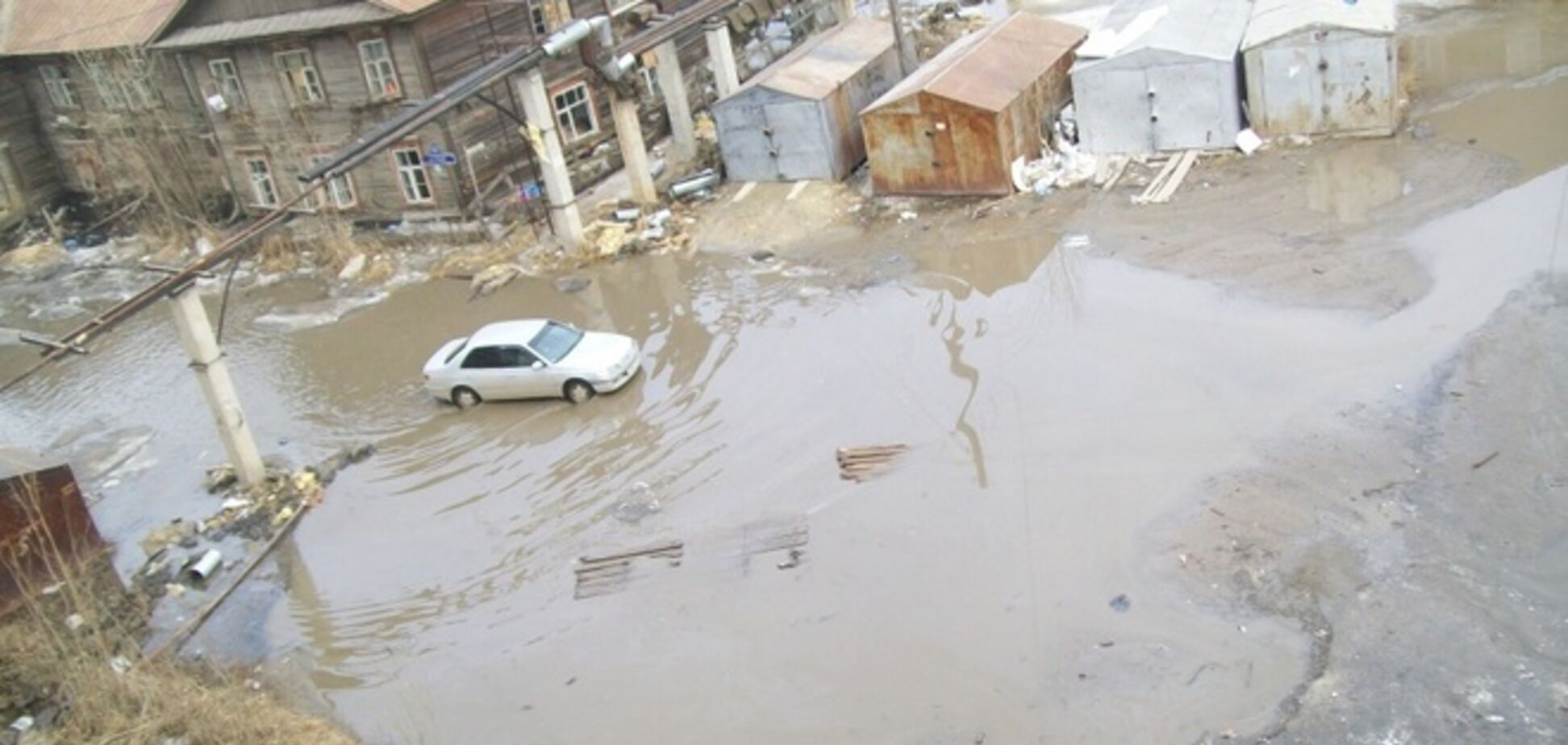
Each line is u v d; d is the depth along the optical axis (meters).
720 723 15.52
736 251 29.34
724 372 23.95
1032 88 29.47
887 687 15.49
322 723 16.97
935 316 24.19
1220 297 22.30
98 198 41.31
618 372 23.81
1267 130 27.80
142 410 27.95
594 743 15.66
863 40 35.06
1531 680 13.54
